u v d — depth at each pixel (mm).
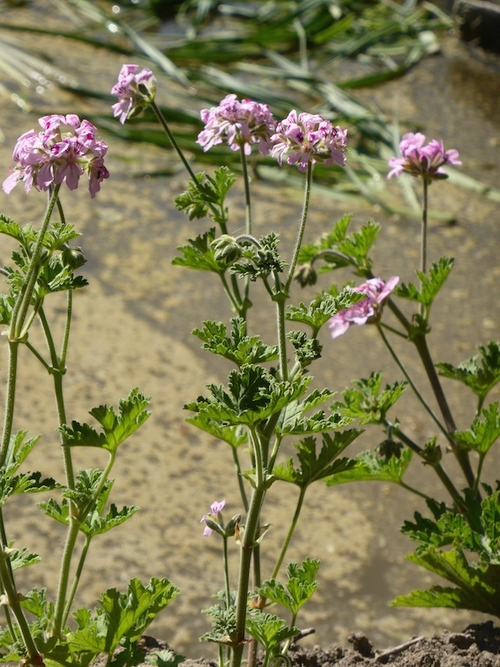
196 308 2514
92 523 1475
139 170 3156
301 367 1455
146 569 1855
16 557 1444
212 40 4172
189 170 1596
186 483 1987
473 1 4469
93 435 1443
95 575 1839
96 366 2236
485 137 3693
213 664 1625
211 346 1436
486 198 3240
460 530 1594
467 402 2277
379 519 1968
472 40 4504
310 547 1912
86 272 2586
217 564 1876
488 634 1655
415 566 1905
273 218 2953
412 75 4156
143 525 1914
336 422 1437
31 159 1396
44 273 1459
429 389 2309
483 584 1617
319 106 3789
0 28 4082
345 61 4312
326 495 2000
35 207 2846
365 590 1864
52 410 2080
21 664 1430
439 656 1622
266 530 1507
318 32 4496
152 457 2020
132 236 2789
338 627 1811
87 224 2809
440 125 3756
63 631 1486
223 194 1602
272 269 1433
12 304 1456
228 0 4754
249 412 1387
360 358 2400
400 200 3174
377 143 3549
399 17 4633
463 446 1661
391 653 1652
